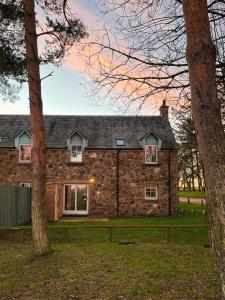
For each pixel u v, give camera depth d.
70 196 27.48
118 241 14.14
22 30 10.96
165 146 27.89
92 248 12.36
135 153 27.70
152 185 27.53
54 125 29.56
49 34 11.13
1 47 10.76
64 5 10.55
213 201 4.84
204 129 4.97
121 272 9.22
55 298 7.61
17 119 29.94
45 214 11.28
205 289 7.79
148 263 10.05
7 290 8.26
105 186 27.45
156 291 7.76
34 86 11.05
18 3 10.82
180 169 47.44
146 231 17.17
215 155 4.86
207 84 5.01
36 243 11.16
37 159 11.15
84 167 27.53
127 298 7.45
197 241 14.05
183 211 29.66
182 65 7.59
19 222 21.38
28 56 10.93
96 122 29.97
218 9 7.48
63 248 12.33
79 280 8.70
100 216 26.97
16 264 10.46
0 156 27.47
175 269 9.39
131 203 27.33
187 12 5.18
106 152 27.66
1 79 12.45
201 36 5.07
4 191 18.92
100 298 7.52
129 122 30.08
